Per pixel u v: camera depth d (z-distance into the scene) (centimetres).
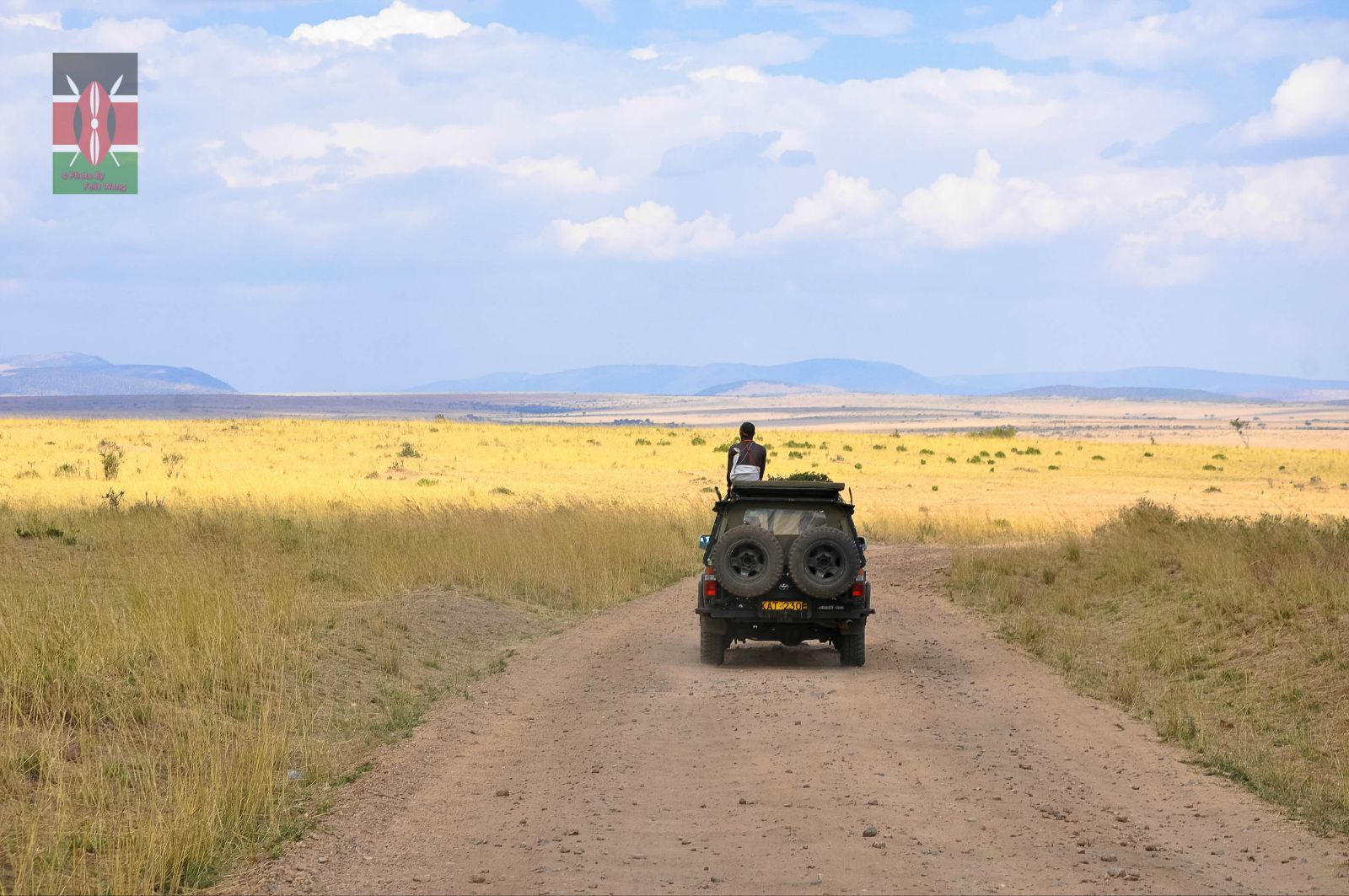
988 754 905
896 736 964
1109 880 620
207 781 745
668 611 1727
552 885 611
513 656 1345
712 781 824
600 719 1027
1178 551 1764
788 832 704
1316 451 8562
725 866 640
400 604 1510
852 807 759
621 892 600
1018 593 1752
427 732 971
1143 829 717
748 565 1277
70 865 623
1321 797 781
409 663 1239
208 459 5359
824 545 1277
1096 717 1037
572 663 1311
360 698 1077
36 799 706
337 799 775
